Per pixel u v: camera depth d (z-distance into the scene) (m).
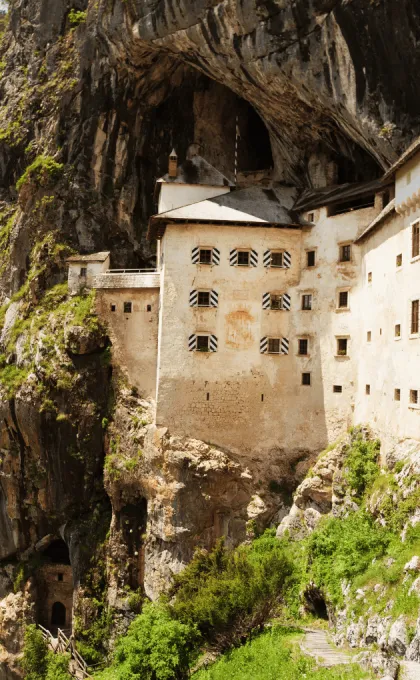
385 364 35.66
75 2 62.31
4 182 66.94
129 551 47.88
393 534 27.94
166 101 56.19
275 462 44.28
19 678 53.94
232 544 43.38
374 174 43.81
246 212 45.62
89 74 56.75
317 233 44.88
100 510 51.16
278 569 29.52
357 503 35.41
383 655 20.92
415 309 31.53
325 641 26.50
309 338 44.47
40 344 51.91
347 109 37.53
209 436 44.50
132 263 56.94
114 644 46.94
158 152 57.22
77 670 46.59
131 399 48.22
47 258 56.62
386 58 34.72
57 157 58.12
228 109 56.88
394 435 33.62
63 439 50.94
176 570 43.75
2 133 65.56
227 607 27.27
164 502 44.38
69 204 57.28
